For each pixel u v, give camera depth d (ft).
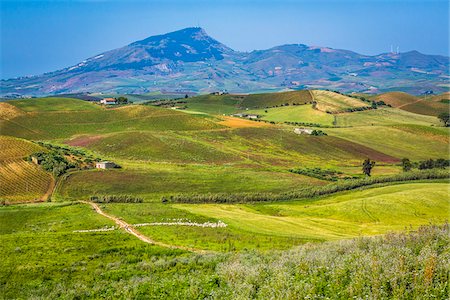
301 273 83.41
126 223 253.03
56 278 115.03
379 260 79.41
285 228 252.01
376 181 479.00
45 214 320.70
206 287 86.94
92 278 111.55
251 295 77.97
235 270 91.15
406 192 371.97
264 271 88.33
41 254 139.64
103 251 146.41
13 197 426.92
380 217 322.14
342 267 80.43
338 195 438.81
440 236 95.55
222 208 363.56
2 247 148.77
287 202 417.49
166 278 96.84
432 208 334.24
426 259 75.97
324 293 73.77
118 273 112.78
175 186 474.49
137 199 410.31
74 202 379.76
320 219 313.12
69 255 139.54
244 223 255.70
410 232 107.76
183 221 260.42
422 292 67.05
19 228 278.05
